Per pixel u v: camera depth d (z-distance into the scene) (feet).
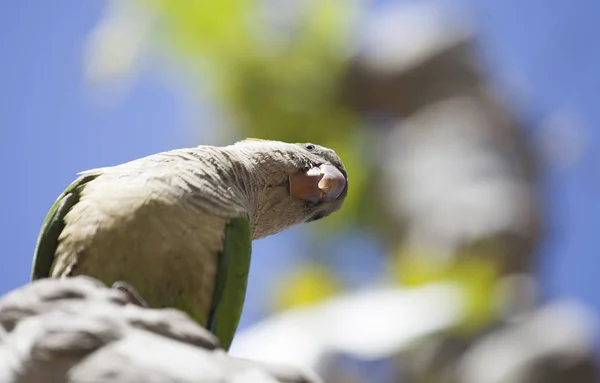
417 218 47.73
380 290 46.65
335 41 54.60
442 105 53.72
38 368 13.93
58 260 19.34
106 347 14.07
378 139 54.03
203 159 20.42
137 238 18.92
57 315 14.49
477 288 43.47
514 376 40.60
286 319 45.68
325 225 51.62
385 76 54.19
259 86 53.72
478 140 51.26
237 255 19.80
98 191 19.43
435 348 41.91
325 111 53.88
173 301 19.02
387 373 41.60
